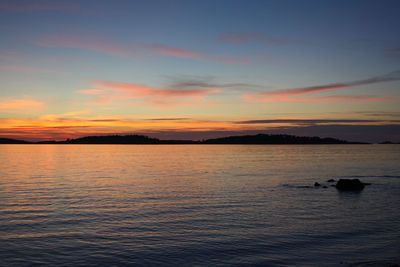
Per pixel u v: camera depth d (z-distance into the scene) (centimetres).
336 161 11181
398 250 1983
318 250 1978
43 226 2458
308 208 3181
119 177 6106
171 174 6738
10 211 2958
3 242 2077
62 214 2858
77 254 1884
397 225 2550
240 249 1989
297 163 10156
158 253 1912
